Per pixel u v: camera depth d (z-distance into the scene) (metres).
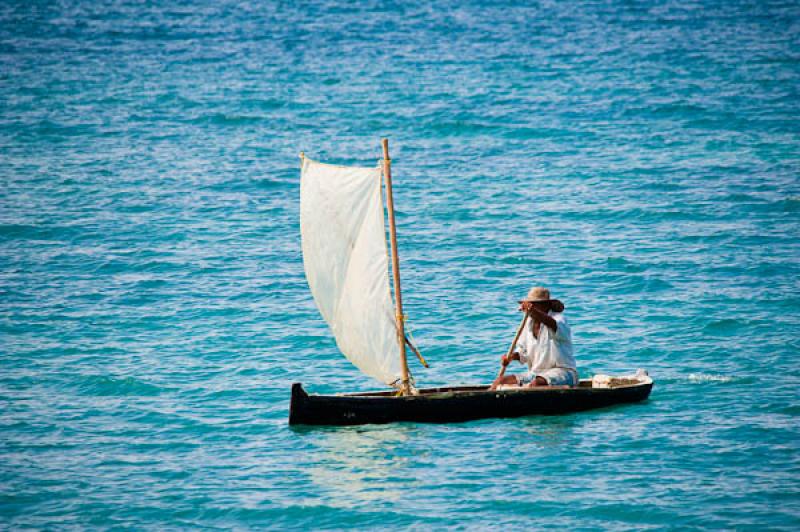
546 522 50.78
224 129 179.38
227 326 85.94
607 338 80.56
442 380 72.81
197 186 138.25
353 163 154.12
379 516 51.69
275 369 75.44
